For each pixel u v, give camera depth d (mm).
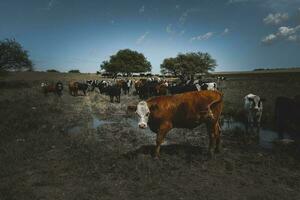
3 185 8227
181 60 121438
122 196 7750
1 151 11453
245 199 7555
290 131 15625
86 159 10430
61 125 17359
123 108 26094
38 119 18984
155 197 7684
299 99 15266
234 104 24500
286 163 10148
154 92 33625
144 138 14117
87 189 8109
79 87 42750
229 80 71312
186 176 9023
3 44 56906
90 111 24281
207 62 118188
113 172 9289
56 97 37375
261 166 9938
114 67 131375
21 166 9953
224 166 9859
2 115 20281
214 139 10906
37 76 115875
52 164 10125
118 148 12125
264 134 14922
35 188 8305
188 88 26531
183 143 12977
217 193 7887
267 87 42125
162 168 9531
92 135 14773
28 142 12773
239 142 13109
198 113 10523
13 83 66062
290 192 7961
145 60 137875
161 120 10398
